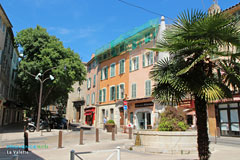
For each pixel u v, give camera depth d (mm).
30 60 23734
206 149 5441
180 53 6043
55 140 14555
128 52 26156
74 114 43844
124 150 9938
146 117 22250
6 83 30406
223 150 9891
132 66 25312
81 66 25500
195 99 5754
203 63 5816
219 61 6047
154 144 9586
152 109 21062
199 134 5562
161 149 9016
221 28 5289
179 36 5832
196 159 7750
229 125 16578
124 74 26438
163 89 6094
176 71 5844
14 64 37344
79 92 43938
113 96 28266
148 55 23109
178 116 10578
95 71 34438
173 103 6270
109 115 28578
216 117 17609
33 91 25781
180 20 5789
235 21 5449
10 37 29344
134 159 7852
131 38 25719
